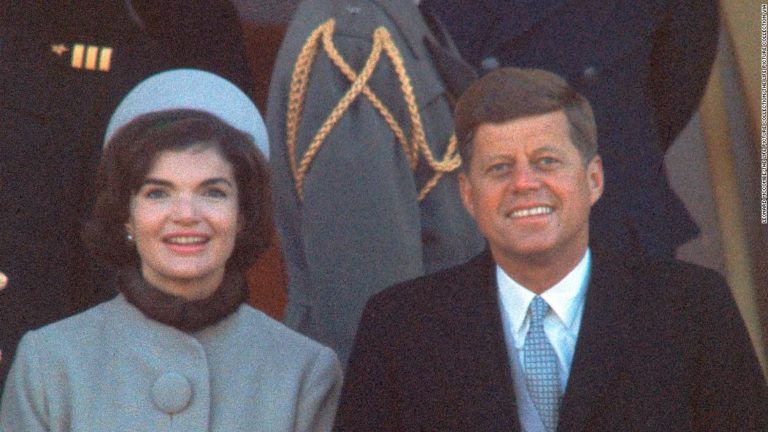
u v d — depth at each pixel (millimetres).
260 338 16500
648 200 19797
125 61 20328
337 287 17844
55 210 19531
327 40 18484
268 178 16609
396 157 18234
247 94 21562
